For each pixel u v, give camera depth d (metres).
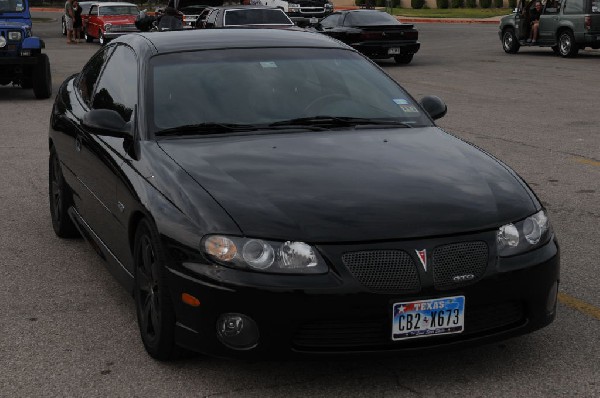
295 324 3.88
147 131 4.93
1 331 4.97
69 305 5.39
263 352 3.92
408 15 47.81
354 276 3.89
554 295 4.35
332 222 3.99
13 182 8.96
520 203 4.34
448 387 4.17
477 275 4.03
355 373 4.33
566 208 7.74
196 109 5.09
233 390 4.16
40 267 6.18
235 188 4.24
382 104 5.45
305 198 4.16
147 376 4.34
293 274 3.88
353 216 4.04
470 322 4.09
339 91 5.45
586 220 7.32
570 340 4.72
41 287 5.74
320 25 24.16
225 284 3.90
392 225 4.01
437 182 4.39
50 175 6.99
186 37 5.79
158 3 58.06
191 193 4.24
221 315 3.94
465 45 29.42
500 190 4.41
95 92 6.03
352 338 3.95
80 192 5.96
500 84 18.03
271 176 4.37
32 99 16.41
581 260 6.19
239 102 5.18
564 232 6.95
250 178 4.35
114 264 5.18
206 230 4.02
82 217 6.11
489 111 14.04
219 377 4.31
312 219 4.01
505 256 4.11
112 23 30.91
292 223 3.98
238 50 5.62
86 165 5.67
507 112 13.91
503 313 4.17
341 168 4.49
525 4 25.12
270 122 5.08
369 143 4.89
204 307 3.98
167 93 5.17
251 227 3.97
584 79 18.73
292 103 5.25
